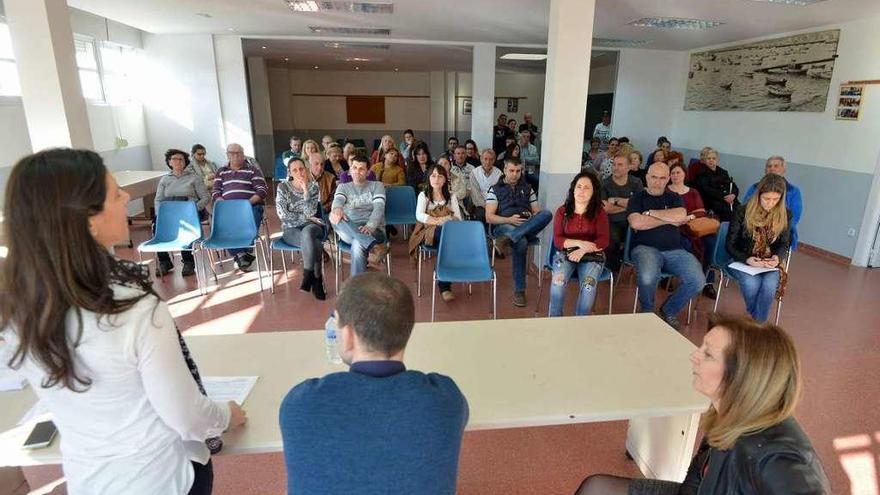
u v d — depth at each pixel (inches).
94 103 232.4
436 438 33.9
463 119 544.1
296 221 154.6
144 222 237.1
